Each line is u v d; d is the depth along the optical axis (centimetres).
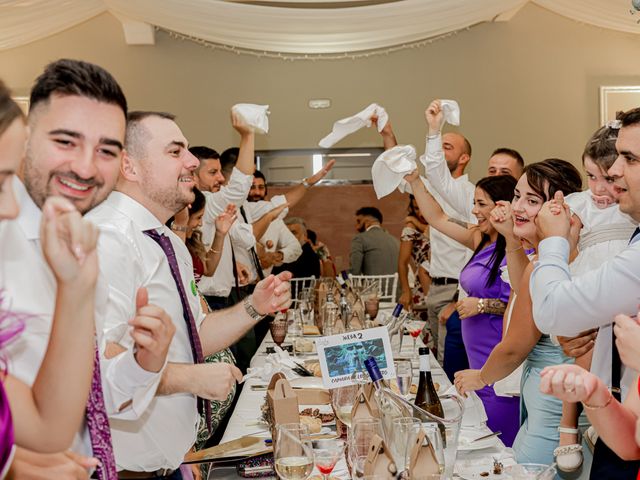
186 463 212
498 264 338
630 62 916
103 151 158
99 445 145
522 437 260
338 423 235
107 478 145
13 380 119
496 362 254
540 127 923
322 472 190
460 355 457
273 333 420
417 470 167
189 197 213
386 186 393
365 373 220
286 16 785
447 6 781
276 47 833
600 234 230
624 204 181
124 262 188
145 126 207
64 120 153
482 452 222
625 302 178
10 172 109
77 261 112
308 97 921
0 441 112
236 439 234
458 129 924
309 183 641
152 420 196
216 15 786
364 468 171
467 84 922
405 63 922
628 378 188
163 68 906
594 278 181
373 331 222
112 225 191
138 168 206
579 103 921
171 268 209
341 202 934
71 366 116
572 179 265
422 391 222
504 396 310
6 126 107
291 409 210
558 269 193
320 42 816
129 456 194
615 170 179
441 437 171
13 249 134
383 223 934
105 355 170
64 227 111
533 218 266
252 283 564
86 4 812
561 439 241
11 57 880
